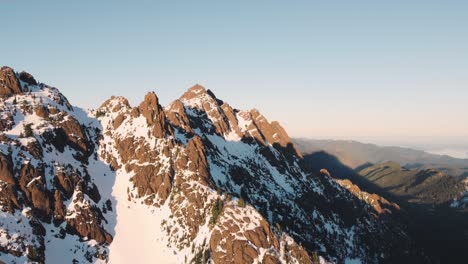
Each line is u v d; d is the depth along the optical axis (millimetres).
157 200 182125
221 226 151750
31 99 196000
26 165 155250
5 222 133375
